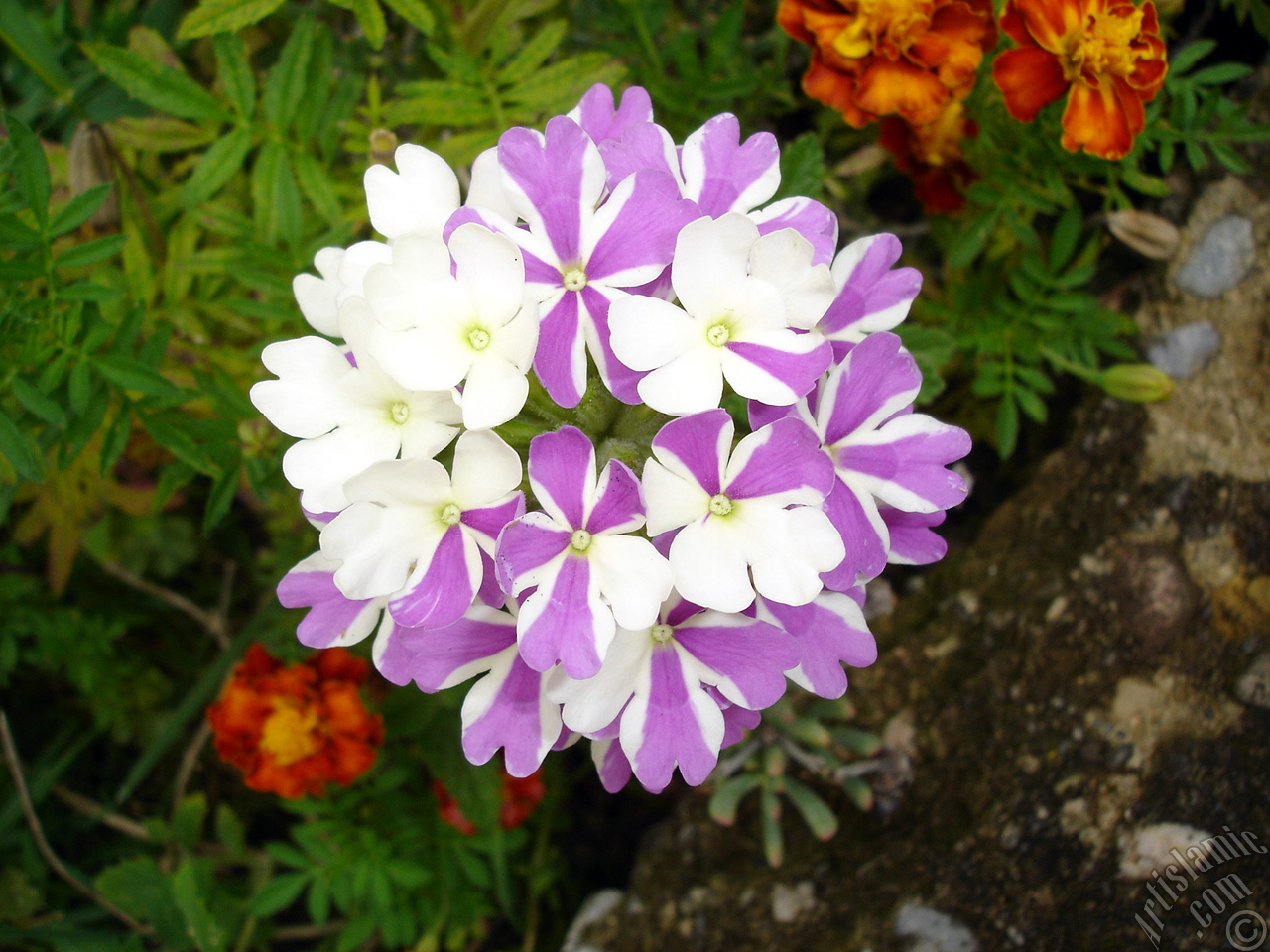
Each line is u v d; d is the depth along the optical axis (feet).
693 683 0.42
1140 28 0.56
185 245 0.64
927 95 0.60
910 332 0.60
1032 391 0.68
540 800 0.73
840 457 0.43
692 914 0.65
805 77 0.62
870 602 0.63
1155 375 0.61
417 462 0.39
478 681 0.43
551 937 0.75
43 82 0.64
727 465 0.39
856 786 0.62
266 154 0.58
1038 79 0.58
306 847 0.66
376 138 0.57
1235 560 0.59
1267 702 0.55
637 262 0.41
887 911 0.60
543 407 0.43
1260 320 0.61
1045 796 0.58
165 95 0.56
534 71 0.60
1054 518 0.65
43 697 0.79
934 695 0.64
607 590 0.39
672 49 0.68
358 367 0.42
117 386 0.55
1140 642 0.59
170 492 0.61
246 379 0.66
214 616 0.79
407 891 0.69
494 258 0.39
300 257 0.58
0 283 0.53
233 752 0.65
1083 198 0.70
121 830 0.78
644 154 0.43
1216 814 0.54
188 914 0.64
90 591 0.77
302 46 0.57
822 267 0.40
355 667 0.66
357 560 0.40
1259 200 0.63
